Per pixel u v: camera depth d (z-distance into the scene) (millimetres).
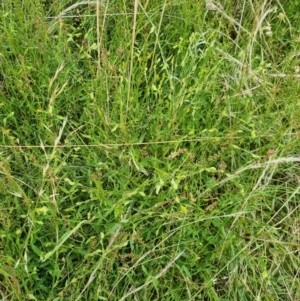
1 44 2002
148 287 1772
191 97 2057
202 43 2148
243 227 1884
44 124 1885
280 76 2125
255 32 2072
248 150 2014
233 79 2125
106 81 1911
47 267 1779
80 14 2314
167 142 1856
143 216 1836
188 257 1826
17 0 2029
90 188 1829
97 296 1695
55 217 1734
